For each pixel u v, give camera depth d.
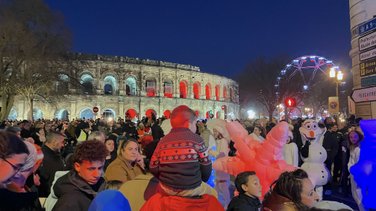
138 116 75.44
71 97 67.81
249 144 8.13
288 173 3.60
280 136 7.57
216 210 3.69
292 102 39.41
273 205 3.54
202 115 87.44
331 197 12.41
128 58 78.25
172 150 3.65
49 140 7.48
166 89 82.25
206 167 3.78
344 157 12.66
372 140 7.34
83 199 3.81
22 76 43.88
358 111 15.00
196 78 88.50
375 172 7.23
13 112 64.06
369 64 13.98
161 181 3.69
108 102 72.38
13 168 2.94
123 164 5.87
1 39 41.66
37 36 45.06
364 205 7.53
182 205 3.52
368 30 14.07
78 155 3.97
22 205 3.05
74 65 58.44
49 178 7.18
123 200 3.12
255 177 5.37
